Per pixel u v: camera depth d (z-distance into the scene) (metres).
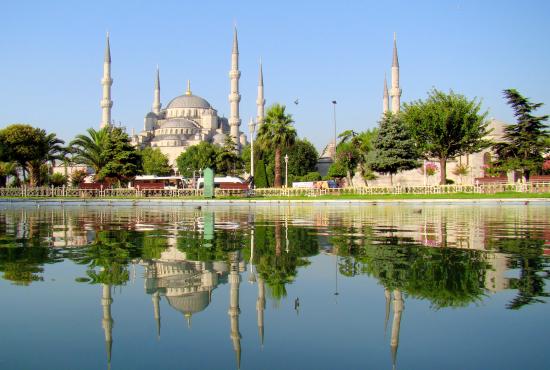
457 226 18.88
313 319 6.18
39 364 4.75
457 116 55.69
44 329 5.84
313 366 4.70
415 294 7.32
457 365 4.68
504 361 4.75
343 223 20.91
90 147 67.44
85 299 7.18
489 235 15.31
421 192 53.97
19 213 31.78
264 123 59.22
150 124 168.88
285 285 8.02
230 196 54.97
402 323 5.95
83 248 12.52
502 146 61.19
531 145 58.81
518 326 5.78
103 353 5.05
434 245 12.80
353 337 5.51
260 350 5.13
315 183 67.56
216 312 6.53
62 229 18.44
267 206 41.59
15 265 9.88
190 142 150.62
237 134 141.12
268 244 13.27
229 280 8.45
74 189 59.62
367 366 4.68
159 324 6.02
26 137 71.00
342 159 74.31
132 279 8.53
